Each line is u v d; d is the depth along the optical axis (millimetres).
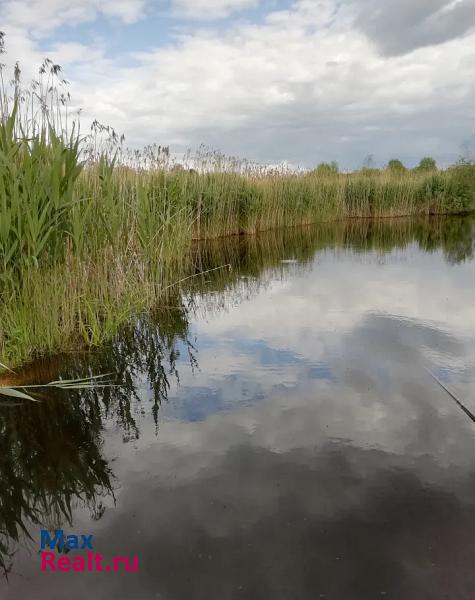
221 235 12938
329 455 2570
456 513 2098
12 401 3365
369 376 3596
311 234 13812
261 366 3885
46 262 4320
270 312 5602
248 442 2732
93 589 1776
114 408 3234
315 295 6398
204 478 2410
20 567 1908
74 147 4246
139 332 4945
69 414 3166
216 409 3154
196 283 7465
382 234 13719
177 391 3465
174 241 7711
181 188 8914
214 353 4250
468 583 1742
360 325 4914
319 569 1820
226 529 2051
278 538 1986
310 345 4348
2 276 3795
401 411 3035
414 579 1763
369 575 1787
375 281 7238
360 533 1999
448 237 12625
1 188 3619
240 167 13766
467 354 3996
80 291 4727
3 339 3857
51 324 4219
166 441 2783
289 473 2424
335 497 2227
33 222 3832
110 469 2529
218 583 1772
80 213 4680
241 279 7691
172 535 2031
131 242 5965
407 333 4605
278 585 1750
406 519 2070
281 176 15867
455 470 2404
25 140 3883
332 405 3143
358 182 18688
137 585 1781
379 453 2570
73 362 4086
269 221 14719
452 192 19031
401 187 18641
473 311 5363
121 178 6223
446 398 3207
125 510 2203
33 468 2596
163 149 8523
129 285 5461
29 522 2189
